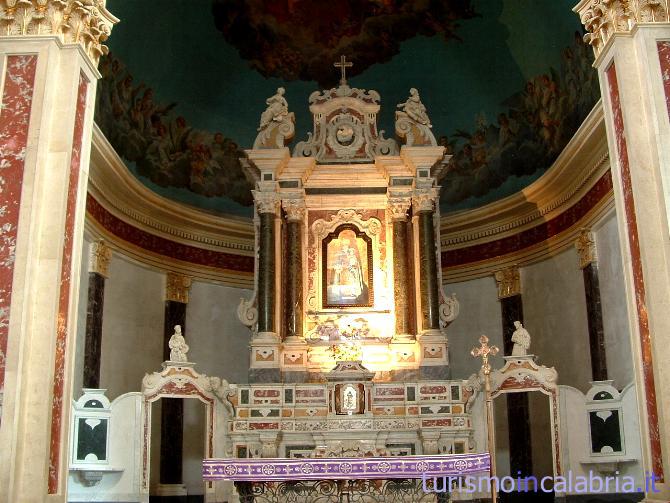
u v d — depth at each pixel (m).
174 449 15.32
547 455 15.09
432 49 16.83
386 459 9.38
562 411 12.12
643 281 7.97
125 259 15.28
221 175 17.45
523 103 16.08
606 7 8.73
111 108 14.64
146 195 15.42
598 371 13.74
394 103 17.36
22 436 7.42
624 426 11.70
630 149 8.20
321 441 12.30
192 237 16.89
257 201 14.25
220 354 16.88
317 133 15.04
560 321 15.30
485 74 16.44
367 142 14.94
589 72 13.52
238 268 17.50
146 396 12.30
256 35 16.78
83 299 13.77
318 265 14.38
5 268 7.64
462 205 17.28
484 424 12.45
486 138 16.92
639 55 8.39
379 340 13.73
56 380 7.84
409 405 12.53
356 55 17.22
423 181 14.19
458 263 17.28
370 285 14.27
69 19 8.45
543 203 15.77
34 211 7.79
